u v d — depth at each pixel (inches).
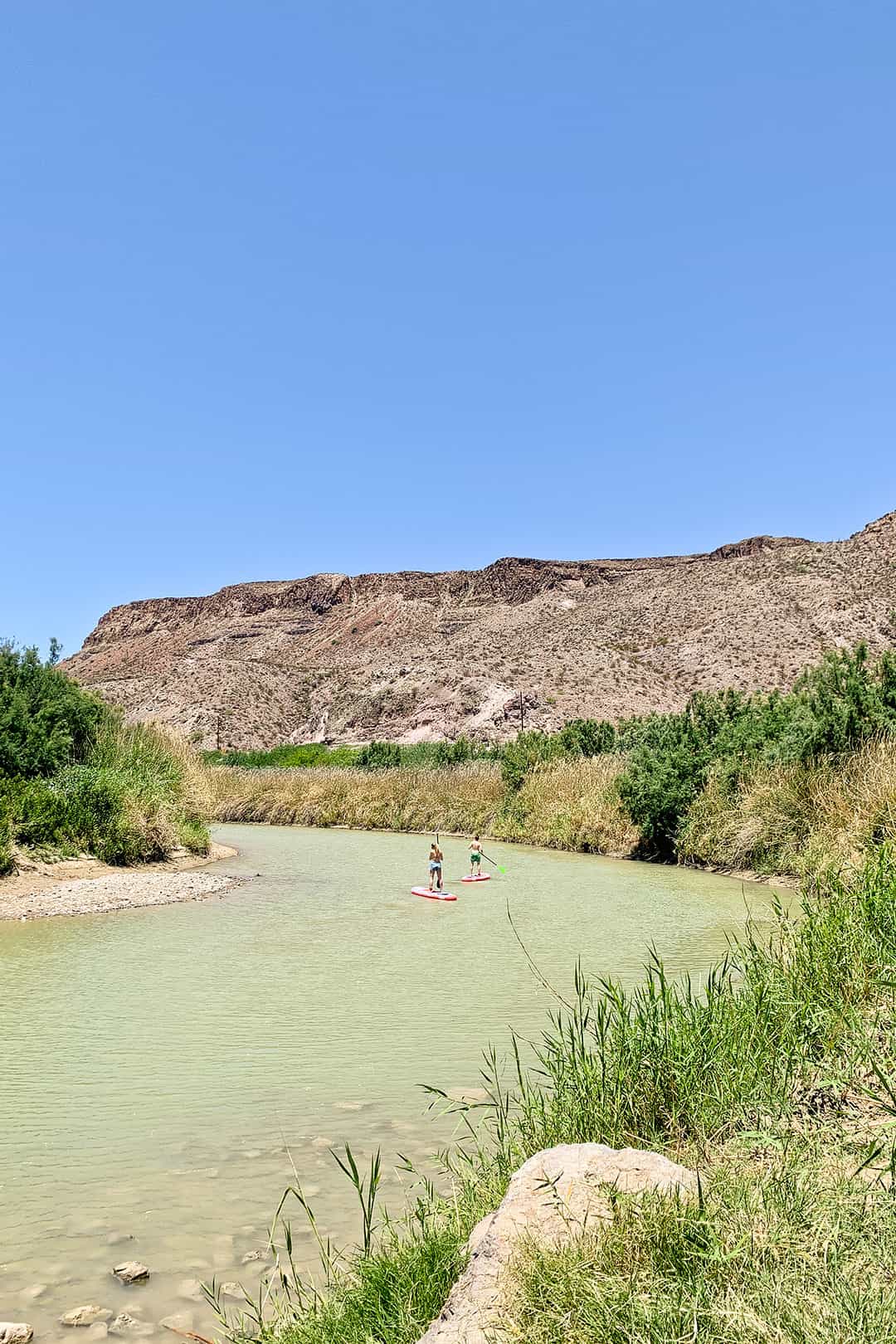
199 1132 228.5
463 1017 325.1
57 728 806.5
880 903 246.2
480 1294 122.2
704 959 412.2
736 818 751.7
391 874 774.5
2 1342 142.7
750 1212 124.4
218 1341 145.2
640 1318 107.3
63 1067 275.1
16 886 619.5
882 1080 152.9
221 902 614.5
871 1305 102.4
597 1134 176.6
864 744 661.3
